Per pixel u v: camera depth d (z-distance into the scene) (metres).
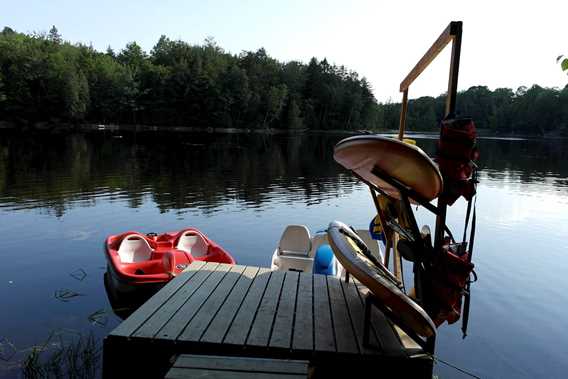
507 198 14.25
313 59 76.50
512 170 22.69
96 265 6.89
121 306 5.45
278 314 3.54
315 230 9.46
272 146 34.41
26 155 20.75
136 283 5.38
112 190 13.00
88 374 3.86
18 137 34.03
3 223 9.07
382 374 2.98
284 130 68.69
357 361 2.98
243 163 21.34
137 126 58.25
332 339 3.15
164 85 59.81
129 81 56.50
